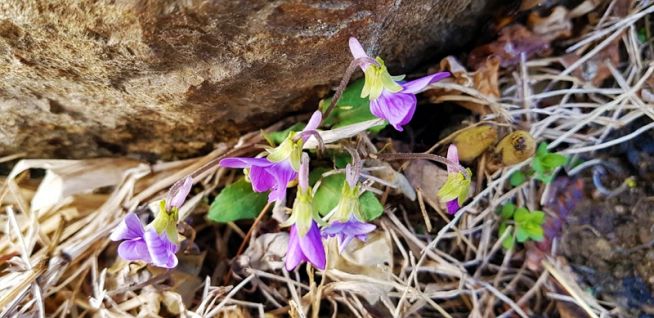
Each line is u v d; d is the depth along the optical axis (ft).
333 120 0.73
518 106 0.76
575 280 0.74
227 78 0.65
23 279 0.69
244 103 0.71
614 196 0.76
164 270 0.72
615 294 0.73
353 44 0.63
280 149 0.65
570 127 0.77
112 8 0.58
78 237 0.74
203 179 0.77
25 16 0.59
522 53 0.77
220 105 0.70
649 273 0.73
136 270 0.72
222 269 0.76
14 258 0.71
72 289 0.73
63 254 0.71
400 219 0.76
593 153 0.78
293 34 0.62
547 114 0.78
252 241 0.75
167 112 0.71
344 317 0.73
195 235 0.77
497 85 0.76
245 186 0.74
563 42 0.77
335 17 0.61
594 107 0.77
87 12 0.59
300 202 0.63
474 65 0.77
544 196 0.76
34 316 0.69
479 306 0.74
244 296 0.74
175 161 0.78
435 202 0.75
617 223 0.75
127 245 0.65
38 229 0.73
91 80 0.66
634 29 0.77
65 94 0.69
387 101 0.64
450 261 0.75
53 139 0.76
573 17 0.77
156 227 0.65
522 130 0.75
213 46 0.62
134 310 0.72
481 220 0.76
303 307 0.72
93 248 0.73
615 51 0.76
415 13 0.67
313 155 0.75
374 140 0.78
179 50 0.62
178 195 0.66
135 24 0.59
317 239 0.63
